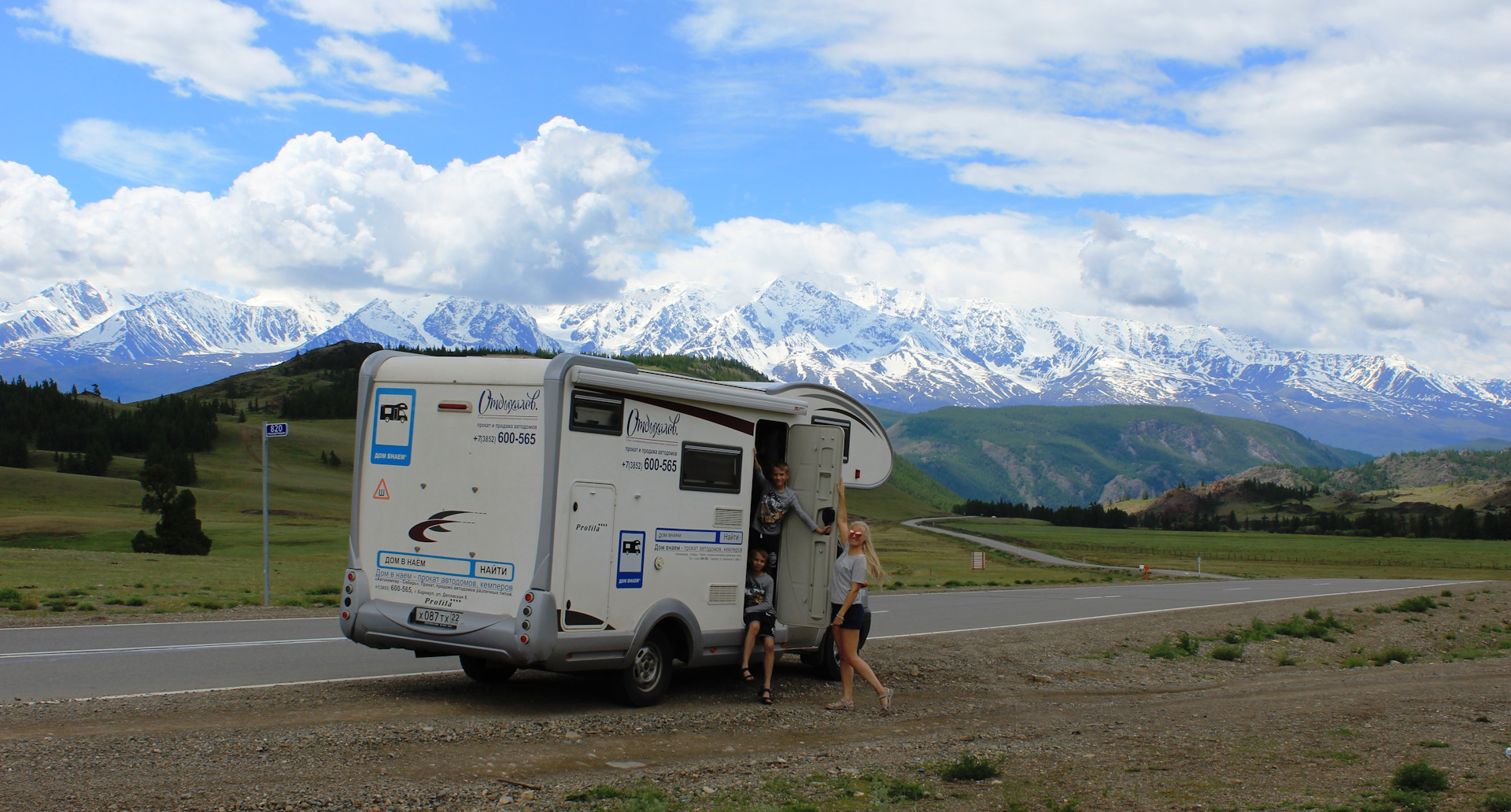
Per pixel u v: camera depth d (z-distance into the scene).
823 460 11.55
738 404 11.52
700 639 10.95
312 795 6.39
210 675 11.03
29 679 10.34
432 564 10.06
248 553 74.88
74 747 7.29
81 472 155.00
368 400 10.61
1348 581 53.16
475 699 10.30
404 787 6.71
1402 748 8.30
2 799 5.98
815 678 13.23
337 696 10.05
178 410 195.62
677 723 9.61
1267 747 8.38
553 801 6.52
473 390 9.99
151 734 7.85
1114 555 111.81
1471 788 6.79
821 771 7.59
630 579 10.23
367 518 10.50
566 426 9.62
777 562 11.68
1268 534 186.75
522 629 9.38
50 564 32.41
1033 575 58.50
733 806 6.44
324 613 18.47
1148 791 6.90
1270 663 16.62
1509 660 17.17
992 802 6.66
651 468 10.48
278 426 20.30
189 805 6.07
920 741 8.95
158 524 67.50
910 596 30.69
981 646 17.34
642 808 6.23
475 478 9.90
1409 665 16.55
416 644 9.95
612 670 10.12
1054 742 8.80
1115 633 20.08
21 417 181.88
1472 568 97.56
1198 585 45.88
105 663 11.54
